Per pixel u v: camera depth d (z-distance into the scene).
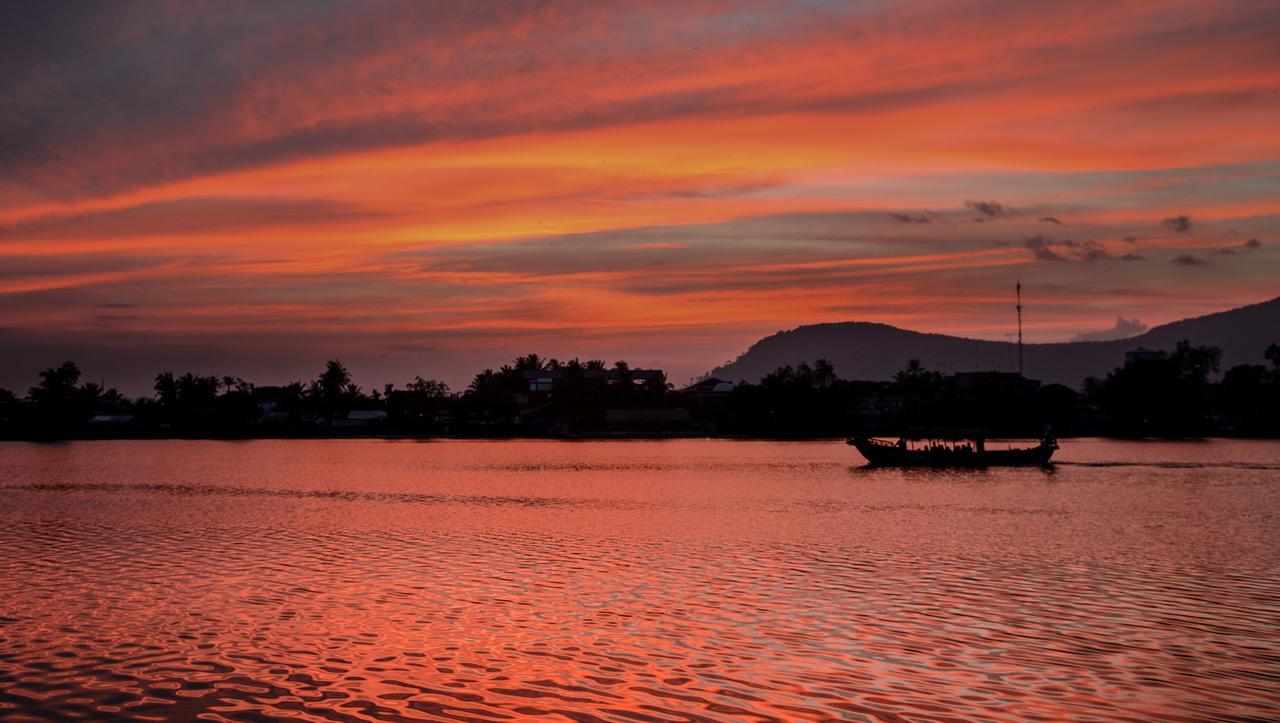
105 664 27.72
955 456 123.44
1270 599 36.66
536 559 45.91
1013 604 35.66
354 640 30.27
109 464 133.25
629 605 35.31
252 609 34.41
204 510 70.81
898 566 44.19
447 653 28.89
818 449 174.50
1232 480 101.12
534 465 130.38
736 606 35.19
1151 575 41.88
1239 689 25.83
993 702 24.78
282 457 152.62
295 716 23.70
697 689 25.67
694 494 85.81
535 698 24.97
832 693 25.39
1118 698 25.16
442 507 73.62
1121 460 136.62
